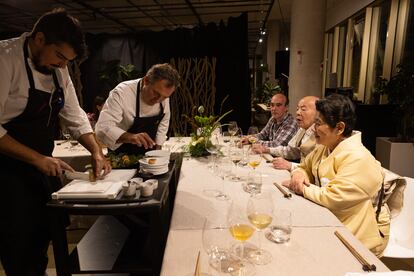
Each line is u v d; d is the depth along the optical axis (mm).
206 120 2490
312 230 1200
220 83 5930
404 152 3740
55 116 1628
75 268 1292
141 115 2143
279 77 8852
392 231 1719
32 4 6473
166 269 945
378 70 5328
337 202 1423
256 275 916
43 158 1400
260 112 8289
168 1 6762
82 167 2838
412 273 861
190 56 5965
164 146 2842
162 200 1245
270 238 1133
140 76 5840
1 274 2166
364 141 4465
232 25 5723
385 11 5066
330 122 1590
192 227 1225
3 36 5973
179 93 5953
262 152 2666
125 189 1242
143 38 6059
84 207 1171
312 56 5289
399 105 3799
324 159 1695
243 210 1207
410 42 4465
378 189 1468
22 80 1388
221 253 1023
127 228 1615
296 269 948
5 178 1392
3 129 1335
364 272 933
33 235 1495
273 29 10133
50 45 1288
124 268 1272
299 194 1590
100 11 7176
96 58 6137
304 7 5172
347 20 6562
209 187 1720
